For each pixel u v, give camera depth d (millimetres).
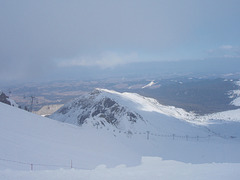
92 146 38312
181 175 15750
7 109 42469
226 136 110562
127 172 16641
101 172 16578
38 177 14414
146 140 64375
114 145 45375
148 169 18359
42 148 28969
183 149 56812
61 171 16328
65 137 38312
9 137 29266
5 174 14789
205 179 14656
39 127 38719
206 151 53500
